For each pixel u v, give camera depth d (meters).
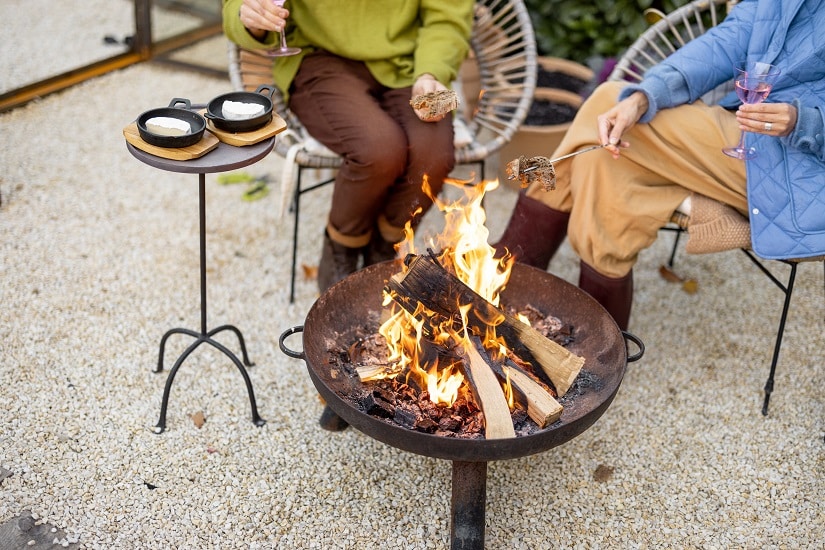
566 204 2.27
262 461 2.04
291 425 2.16
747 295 2.72
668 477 2.05
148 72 3.93
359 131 2.27
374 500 1.96
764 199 2.03
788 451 2.13
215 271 2.72
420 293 1.84
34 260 2.69
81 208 2.96
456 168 3.30
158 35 3.96
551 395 1.82
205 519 1.88
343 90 2.39
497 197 3.15
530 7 3.47
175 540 1.83
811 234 1.97
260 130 1.90
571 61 3.51
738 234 2.10
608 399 1.70
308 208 3.09
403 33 2.48
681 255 2.92
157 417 2.16
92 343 2.38
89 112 3.56
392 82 2.49
